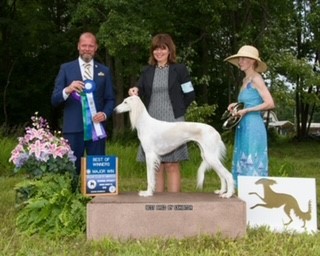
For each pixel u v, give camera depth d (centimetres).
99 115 536
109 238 430
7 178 862
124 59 1452
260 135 504
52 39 1978
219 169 463
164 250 400
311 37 1972
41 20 1967
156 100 531
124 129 1527
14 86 2141
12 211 548
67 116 544
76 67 541
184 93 538
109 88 556
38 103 2178
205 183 859
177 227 439
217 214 441
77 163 550
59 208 474
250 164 503
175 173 548
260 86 502
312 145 2095
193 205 440
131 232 437
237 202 443
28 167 509
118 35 1220
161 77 532
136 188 783
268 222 482
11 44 2050
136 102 468
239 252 394
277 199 482
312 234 460
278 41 1508
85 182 480
